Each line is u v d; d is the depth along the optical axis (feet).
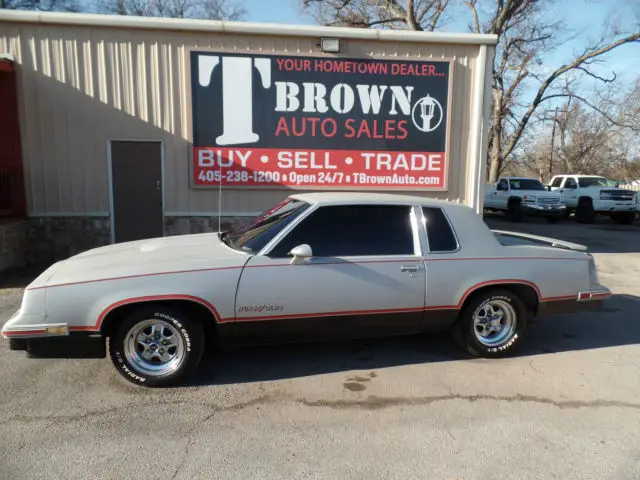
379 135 30.60
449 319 14.33
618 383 13.35
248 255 12.98
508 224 62.80
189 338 12.41
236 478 8.94
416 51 30.14
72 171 28.55
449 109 30.78
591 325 18.75
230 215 30.09
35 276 24.99
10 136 27.73
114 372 13.56
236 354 15.05
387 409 11.67
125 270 12.13
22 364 14.01
